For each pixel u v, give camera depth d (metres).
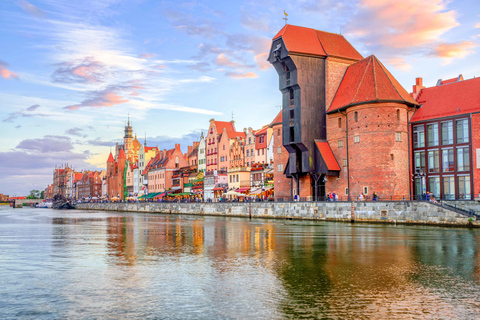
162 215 110.25
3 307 18.55
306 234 46.34
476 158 60.78
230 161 120.50
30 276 24.48
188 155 156.12
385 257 30.33
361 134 69.19
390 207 59.19
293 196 83.31
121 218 93.81
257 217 83.06
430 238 41.16
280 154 86.50
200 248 35.78
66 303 19.09
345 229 52.19
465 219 51.56
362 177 69.00
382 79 70.50
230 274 24.73
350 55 80.94
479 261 28.69
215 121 132.00
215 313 17.61
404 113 68.69
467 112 62.06
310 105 77.06
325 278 23.64
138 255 32.12
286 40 76.94
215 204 98.38
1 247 37.31
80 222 77.38
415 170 69.25
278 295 20.19
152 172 173.50
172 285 22.17
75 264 28.28
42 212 152.25
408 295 20.11
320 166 74.88
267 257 30.72
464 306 18.38
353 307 18.27
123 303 19.05
